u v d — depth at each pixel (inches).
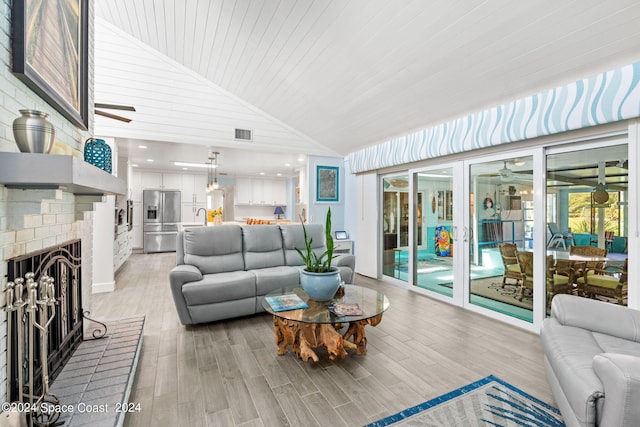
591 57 87.1
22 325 55.9
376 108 152.7
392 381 82.9
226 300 123.8
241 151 216.1
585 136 100.3
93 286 167.6
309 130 210.8
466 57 100.5
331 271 99.8
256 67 153.1
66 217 82.3
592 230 104.3
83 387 67.3
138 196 314.8
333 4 97.1
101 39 169.5
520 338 111.3
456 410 70.7
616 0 69.9
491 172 135.1
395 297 163.9
